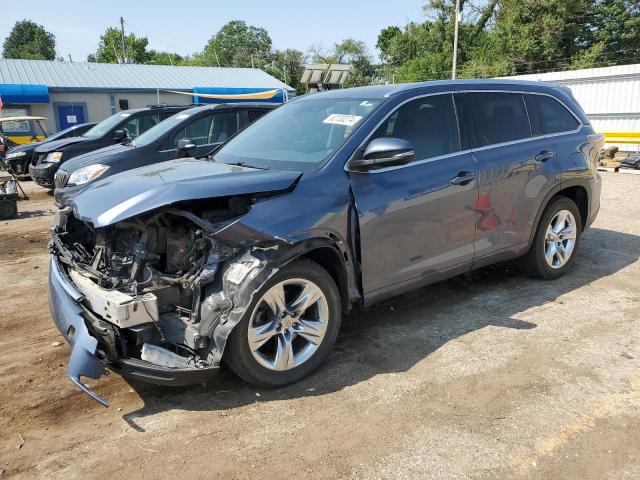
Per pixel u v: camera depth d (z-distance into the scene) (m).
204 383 3.63
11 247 7.66
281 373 3.48
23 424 3.22
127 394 3.53
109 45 70.69
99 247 3.67
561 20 36.16
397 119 4.15
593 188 5.61
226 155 4.46
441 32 45.09
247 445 2.97
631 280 5.50
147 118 11.55
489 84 4.93
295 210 3.45
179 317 3.30
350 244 3.73
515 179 4.77
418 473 2.74
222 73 36.25
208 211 3.35
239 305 3.16
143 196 3.27
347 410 3.29
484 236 4.63
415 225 4.07
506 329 4.39
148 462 2.85
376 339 4.24
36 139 21.91
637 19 35.62
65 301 3.36
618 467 2.77
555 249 5.41
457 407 3.30
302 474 2.74
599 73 18.42
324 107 4.50
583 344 4.10
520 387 3.50
